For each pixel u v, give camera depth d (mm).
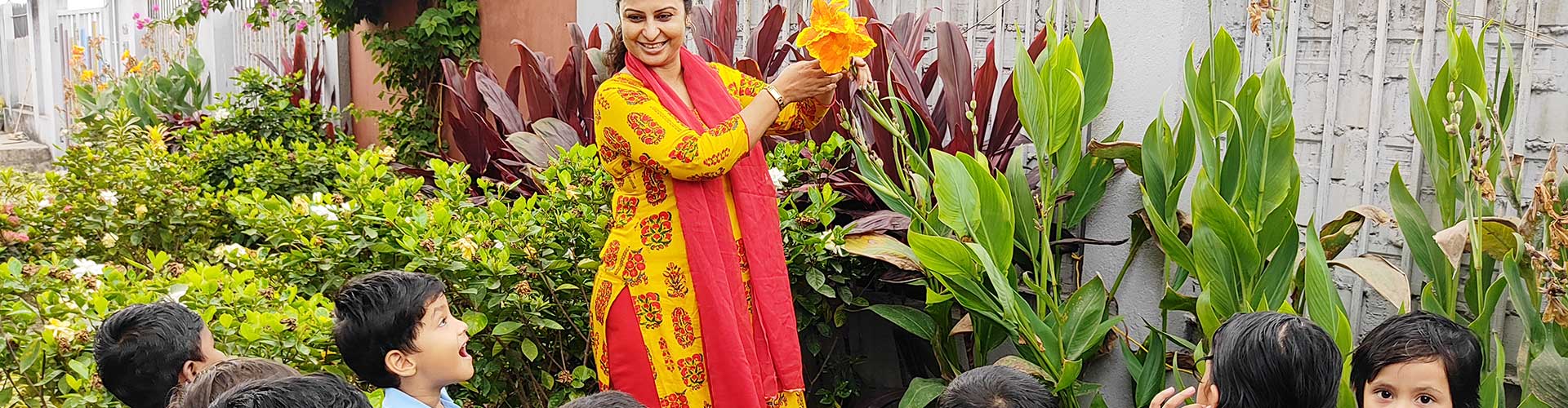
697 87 2590
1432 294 2605
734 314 2559
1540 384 2434
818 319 3432
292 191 4766
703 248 2518
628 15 2490
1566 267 2340
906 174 3363
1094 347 3084
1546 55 2818
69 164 4391
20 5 11648
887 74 3332
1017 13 3637
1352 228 2865
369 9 6746
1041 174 3016
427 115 6320
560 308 3070
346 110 6574
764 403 2641
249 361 1942
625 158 2572
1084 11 3385
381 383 2252
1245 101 2816
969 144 3416
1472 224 2447
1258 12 2678
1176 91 3158
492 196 3537
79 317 2547
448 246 2885
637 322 2605
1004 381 1945
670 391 2598
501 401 3174
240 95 6336
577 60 4250
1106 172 3264
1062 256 3598
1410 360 2010
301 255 3041
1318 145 3141
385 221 3098
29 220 3912
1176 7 3129
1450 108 2580
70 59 9742
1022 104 2953
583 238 3123
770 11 3816
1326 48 3090
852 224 3184
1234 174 2871
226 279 2754
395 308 2178
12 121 12281
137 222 4109
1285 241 2779
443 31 5926
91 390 2420
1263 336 1901
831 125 3555
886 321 3994
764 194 2639
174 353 2139
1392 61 2988
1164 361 3057
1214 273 2793
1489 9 2877
